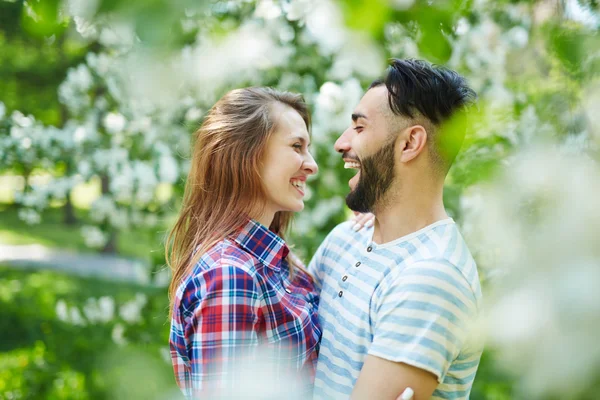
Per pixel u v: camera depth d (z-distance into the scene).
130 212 3.48
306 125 1.68
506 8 2.19
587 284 0.51
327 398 1.43
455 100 1.36
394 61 1.42
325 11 0.65
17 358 3.79
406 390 1.19
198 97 2.68
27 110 5.12
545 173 0.61
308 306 1.56
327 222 2.90
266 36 2.37
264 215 1.59
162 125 3.10
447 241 1.36
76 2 0.62
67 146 3.59
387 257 1.41
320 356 1.49
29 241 11.44
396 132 1.41
